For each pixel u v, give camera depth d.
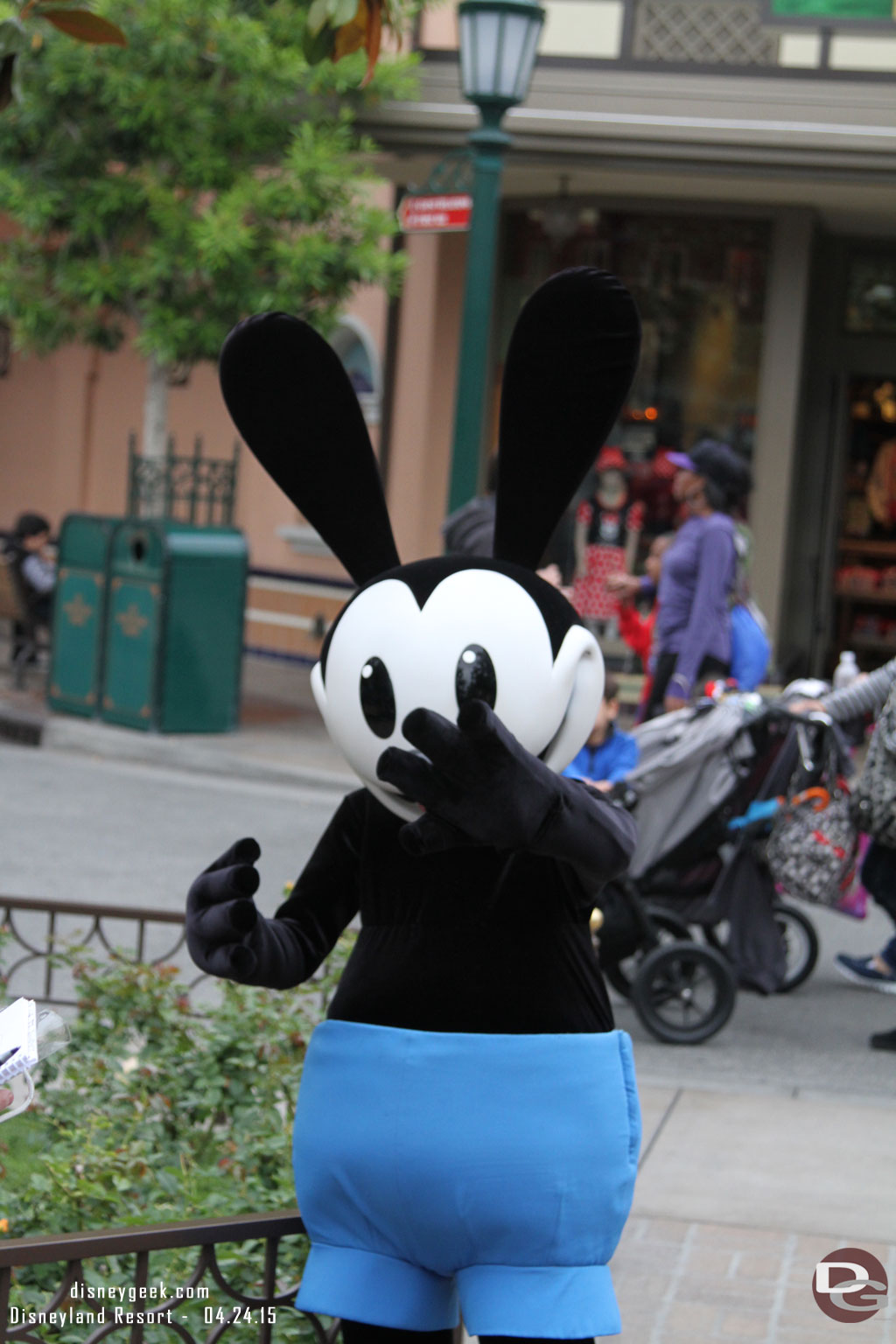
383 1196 2.43
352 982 2.56
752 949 6.51
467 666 2.38
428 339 14.27
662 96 11.50
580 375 2.53
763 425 13.12
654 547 9.55
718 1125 5.15
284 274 11.29
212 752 11.00
